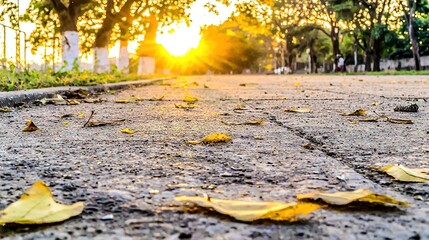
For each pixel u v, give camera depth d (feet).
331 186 4.72
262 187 4.68
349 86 35.83
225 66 244.63
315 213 3.75
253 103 17.54
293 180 4.99
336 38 158.81
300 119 11.60
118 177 5.09
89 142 7.75
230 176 5.18
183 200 3.88
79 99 19.98
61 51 46.14
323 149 7.13
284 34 176.55
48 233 3.30
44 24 55.57
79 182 4.83
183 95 23.40
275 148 7.14
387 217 3.66
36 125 10.27
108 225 3.47
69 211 3.59
